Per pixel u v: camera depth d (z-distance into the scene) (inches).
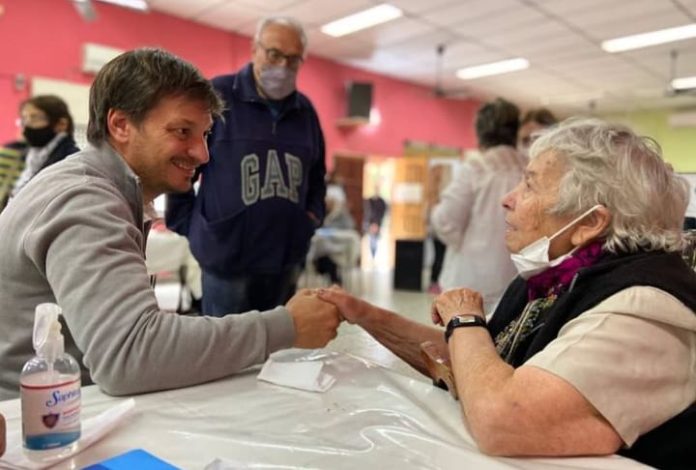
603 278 32.1
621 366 28.1
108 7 225.3
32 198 35.0
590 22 231.5
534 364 29.5
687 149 408.8
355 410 34.1
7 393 35.3
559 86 354.0
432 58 298.5
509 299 43.4
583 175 34.8
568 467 27.2
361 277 303.0
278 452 27.9
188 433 29.5
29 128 106.4
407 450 28.7
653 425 28.6
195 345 33.8
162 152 38.0
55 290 32.6
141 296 32.9
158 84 36.7
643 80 332.2
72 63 218.5
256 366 41.3
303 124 80.9
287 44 73.8
